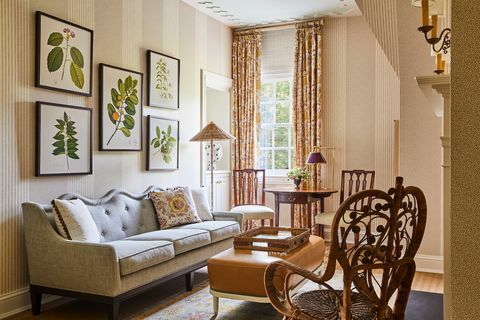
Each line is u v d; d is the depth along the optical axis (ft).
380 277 13.80
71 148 12.89
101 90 14.07
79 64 13.19
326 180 20.71
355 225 5.82
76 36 13.07
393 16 14.42
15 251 11.37
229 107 22.27
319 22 20.48
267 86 22.33
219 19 20.83
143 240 12.39
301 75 20.85
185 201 15.51
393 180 19.51
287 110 21.89
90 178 13.76
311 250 11.84
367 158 20.01
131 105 15.34
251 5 18.78
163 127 17.02
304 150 20.86
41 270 10.93
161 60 16.87
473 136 2.93
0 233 10.99
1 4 10.99
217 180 21.17
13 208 11.31
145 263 10.99
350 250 5.90
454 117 2.99
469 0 2.93
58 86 12.48
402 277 6.47
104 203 13.42
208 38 20.22
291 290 10.38
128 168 15.39
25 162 11.63
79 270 10.42
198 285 13.82
